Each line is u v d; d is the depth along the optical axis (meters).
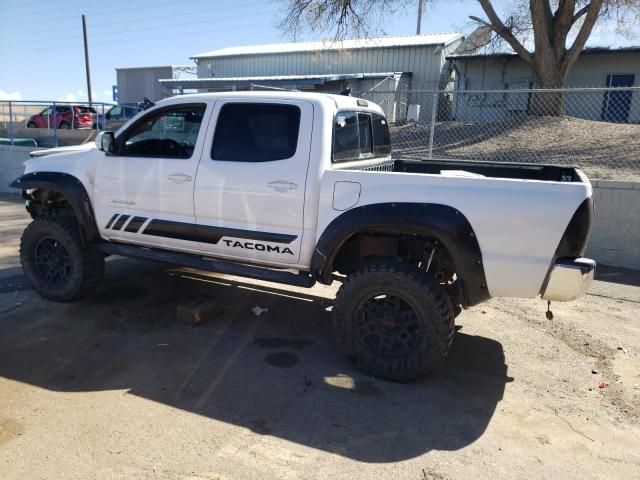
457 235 3.57
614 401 3.71
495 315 5.33
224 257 4.54
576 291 3.43
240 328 4.78
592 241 7.26
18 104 13.09
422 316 3.70
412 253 4.16
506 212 3.48
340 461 2.94
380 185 3.77
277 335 4.66
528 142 13.29
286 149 4.12
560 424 3.41
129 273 6.22
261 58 29.77
